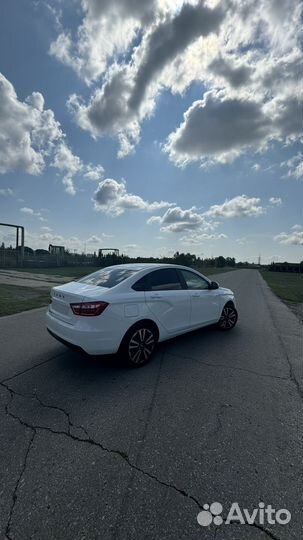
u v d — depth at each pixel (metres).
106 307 3.50
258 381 3.54
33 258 39.38
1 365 3.93
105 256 47.66
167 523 1.62
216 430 2.50
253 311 8.81
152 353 4.12
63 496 1.78
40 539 1.51
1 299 9.32
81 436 2.38
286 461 2.12
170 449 2.24
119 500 1.75
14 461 2.07
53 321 3.92
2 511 1.67
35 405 2.87
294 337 5.70
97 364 3.99
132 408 2.84
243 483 1.91
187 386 3.36
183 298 4.63
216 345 5.01
